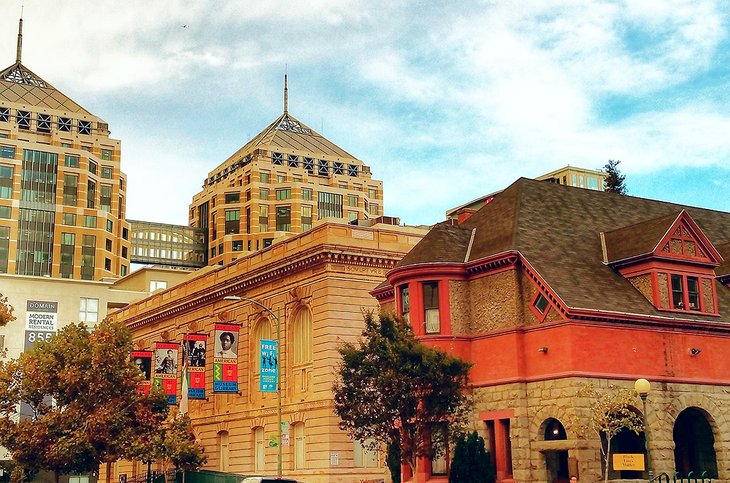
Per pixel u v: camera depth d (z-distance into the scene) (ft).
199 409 231.09
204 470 205.98
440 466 140.15
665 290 137.18
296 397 189.26
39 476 308.40
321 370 179.93
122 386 170.91
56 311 325.83
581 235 149.69
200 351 208.74
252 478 122.72
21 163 558.56
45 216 559.38
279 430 147.02
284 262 194.18
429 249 147.02
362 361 126.52
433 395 125.70
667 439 129.39
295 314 194.29
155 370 207.21
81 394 167.63
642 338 131.95
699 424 142.10
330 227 184.34
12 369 171.53
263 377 162.71
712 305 142.00
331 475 173.37
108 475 171.73
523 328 134.10
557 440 127.75
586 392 123.75
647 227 143.64
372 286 186.80
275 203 630.74
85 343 173.17
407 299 147.95
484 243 146.51
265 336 206.69
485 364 138.62
